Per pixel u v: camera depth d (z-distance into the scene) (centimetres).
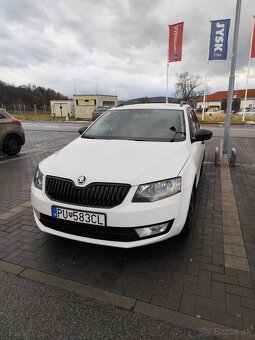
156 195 273
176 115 438
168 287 262
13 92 7356
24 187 561
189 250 325
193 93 5188
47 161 336
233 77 721
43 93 8019
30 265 295
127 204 267
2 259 305
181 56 2206
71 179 285
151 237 278
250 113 4225
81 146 367
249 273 284
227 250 326
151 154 325
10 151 890
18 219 405
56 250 323
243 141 1236
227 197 503
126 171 284
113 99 4562
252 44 1916
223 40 1655
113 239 277
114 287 262
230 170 708
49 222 298
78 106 3825
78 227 284
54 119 3562
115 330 215
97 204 273
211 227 383
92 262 301
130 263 299
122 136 404
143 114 448
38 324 220
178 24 2139
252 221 404
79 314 230
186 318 226
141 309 236
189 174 312
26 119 3600
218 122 2636
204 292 256
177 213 284
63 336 210
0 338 207
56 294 253
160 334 211
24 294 253
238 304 241
